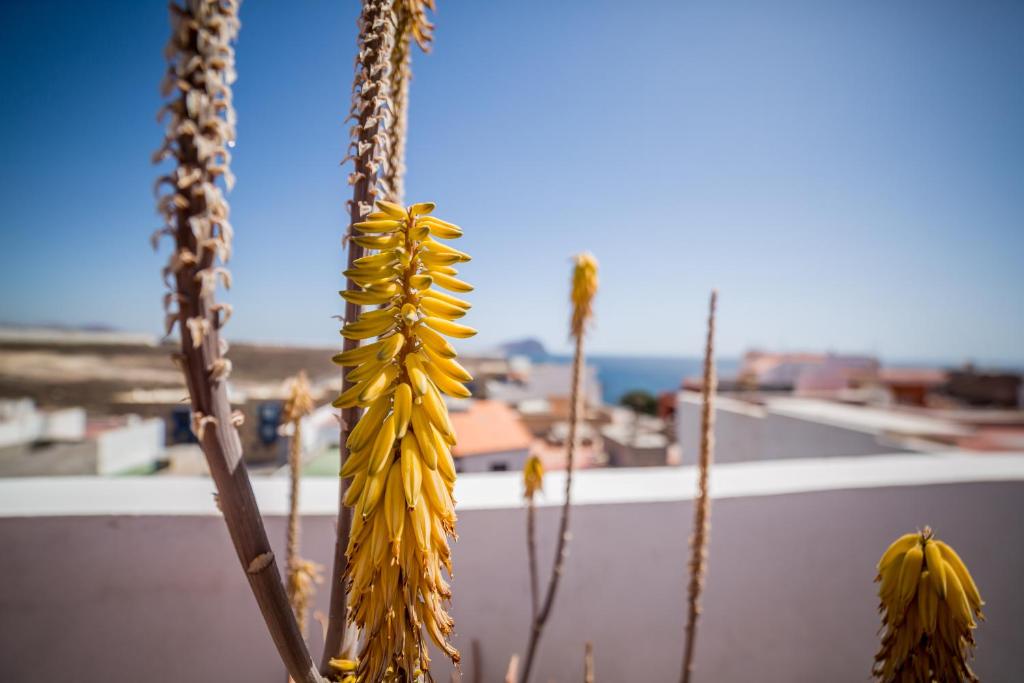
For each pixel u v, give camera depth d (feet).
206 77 1.92
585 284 5.78
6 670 6.06
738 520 7.68
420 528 2.74
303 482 7.48
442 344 2.79
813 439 20.04
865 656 7.93
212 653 6.33
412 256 2.75
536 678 7.09
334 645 3.10
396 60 3.58
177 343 2.09
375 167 2.96
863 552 7.98
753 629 7.71
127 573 6.24
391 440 2.70
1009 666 8.09
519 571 7.06
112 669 6.20
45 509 6.23
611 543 7.31
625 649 7.34
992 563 8.20
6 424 35.47
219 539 6.37
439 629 2.85
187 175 1.89
